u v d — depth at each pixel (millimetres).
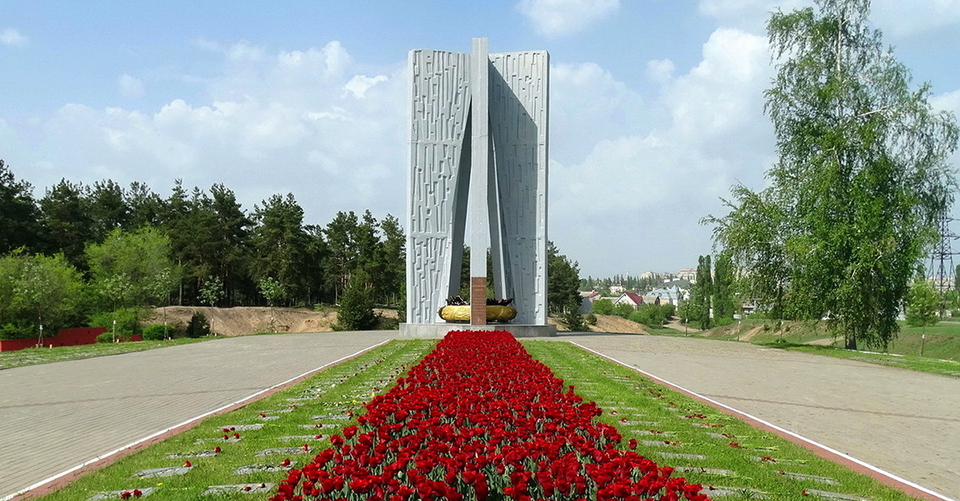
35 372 18906
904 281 27750
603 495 5352
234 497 6758
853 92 28984
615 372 17969
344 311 53000
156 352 25453
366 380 15781
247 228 75062
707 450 9156
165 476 7602
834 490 7461
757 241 29156
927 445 10117
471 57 33469
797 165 29828
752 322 76875
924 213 28484
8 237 52938
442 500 5672
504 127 34094
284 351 24906
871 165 28234
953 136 27625
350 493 5961
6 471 8125
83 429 10648
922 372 19953
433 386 11422
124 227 72188
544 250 33938
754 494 7164
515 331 32406
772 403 13773
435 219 33406
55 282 42781
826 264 27391
